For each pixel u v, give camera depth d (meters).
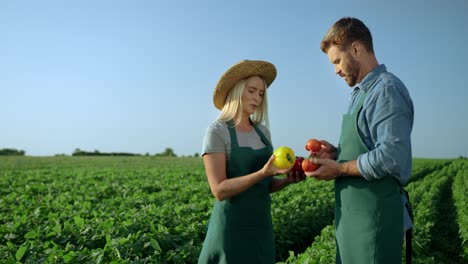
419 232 7.44
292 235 8.29
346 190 3.26
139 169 28.78
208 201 9.77
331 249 5.67
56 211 8.82
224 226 3.46
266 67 3.70
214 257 3.52
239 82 3.58
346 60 3.28
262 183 3.61
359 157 3.10
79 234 6.05
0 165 34.38
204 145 3.49
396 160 2.94
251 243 3.49
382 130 3.03
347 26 3.24
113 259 4.84
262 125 3.87
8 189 13.99
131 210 8.12
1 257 4.89
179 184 15.25
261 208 3.57
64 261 4.68
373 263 3.08
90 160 46.94
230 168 3.52
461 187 17.05
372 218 3.10
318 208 10.09
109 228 6.22
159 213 7.74
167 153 71.94
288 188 13.43
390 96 3.05
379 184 3.10
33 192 13.77
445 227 10.76
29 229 6.66
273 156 3.19
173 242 5.86
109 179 18.80
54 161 43.22
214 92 3.66
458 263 7.98
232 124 3.57
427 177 25.39
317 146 3.64
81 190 13.24
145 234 5.69
